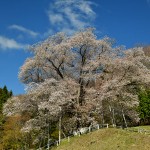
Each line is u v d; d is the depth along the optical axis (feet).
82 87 182.39
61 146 156.25
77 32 183.83
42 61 183.73
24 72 185.16
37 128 183.62
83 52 184.34
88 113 174.70
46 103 169.17
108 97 171.42
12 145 230.68
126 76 178.60
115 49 187.83
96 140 147.02
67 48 178.40
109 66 179.22
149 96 298.97
